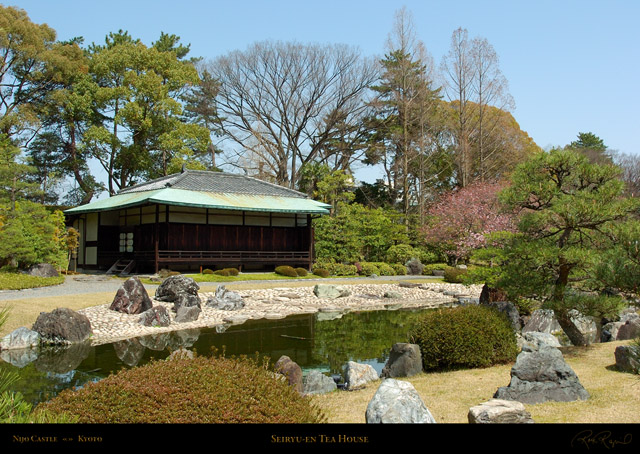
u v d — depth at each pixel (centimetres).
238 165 4306
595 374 640
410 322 1384
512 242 841
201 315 1412
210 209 2367
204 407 333
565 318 840
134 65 3309
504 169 3834
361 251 3047
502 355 745
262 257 2456
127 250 2483
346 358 937
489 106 3850
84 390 353
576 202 739
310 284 2128
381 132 4203
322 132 4238
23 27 3000
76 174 3625
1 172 2072
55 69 3284
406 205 3547
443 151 3981
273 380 395
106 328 1173
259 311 1534
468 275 1073
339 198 3350
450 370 736
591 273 705
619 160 3709
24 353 955
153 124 3344
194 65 4091
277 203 2519
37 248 2023
